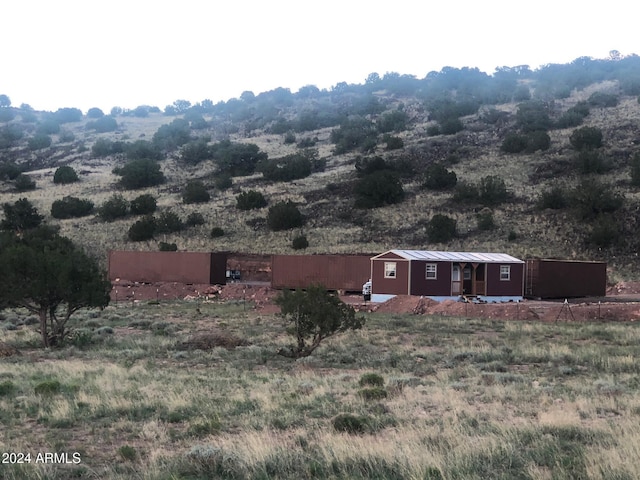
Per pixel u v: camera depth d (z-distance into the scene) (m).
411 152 115.56
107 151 154.75
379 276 47.56
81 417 13.02
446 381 18.39
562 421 11.90
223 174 116.56
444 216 76.88
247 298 54.09
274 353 25.16
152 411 13.73
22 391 15.57
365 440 10.65
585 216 76.88
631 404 14.09
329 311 24.95
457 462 9.30
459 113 152.75
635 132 107.94
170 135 179.50
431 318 38.28
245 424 12.33
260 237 81.94
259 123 198.75
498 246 72.88
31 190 112.19
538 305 44.59
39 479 9.08
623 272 65.56
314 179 106.31
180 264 59.97
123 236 83.44
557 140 110.25
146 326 35.06
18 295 26.44
